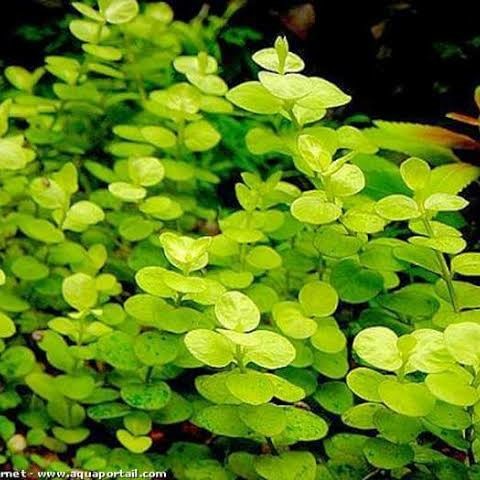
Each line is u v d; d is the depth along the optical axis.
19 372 0.96
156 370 0.94
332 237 0.94
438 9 1.18
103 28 1.05
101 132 1.13
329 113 1.25
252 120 1.17
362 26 1.24
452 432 0.91
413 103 1.23
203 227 1.09
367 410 0.90
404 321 0.97
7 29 1.35
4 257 1.02
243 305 0.88
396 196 0.91
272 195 0.98
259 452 0.94
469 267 0.91
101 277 0.97
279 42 0.92
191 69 1.01
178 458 0.94
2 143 0.94
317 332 0.93
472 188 1.11
